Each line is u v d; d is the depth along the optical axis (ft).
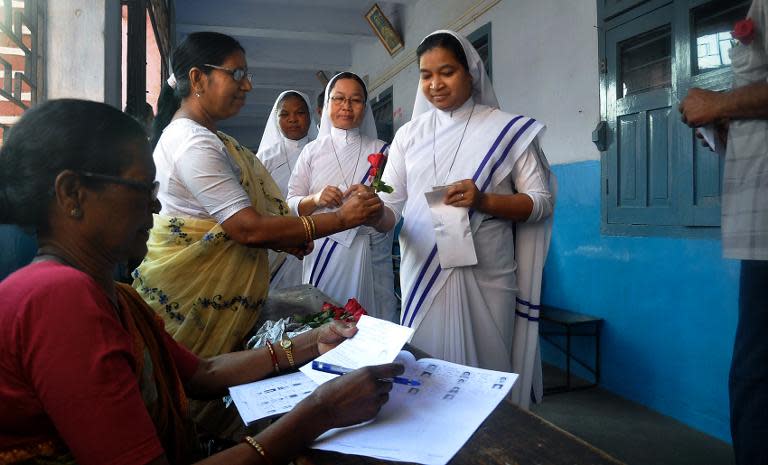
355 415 2.73
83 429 2.17
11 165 2.45
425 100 6.91
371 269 9.15
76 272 2.36
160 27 16.10
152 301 4.83
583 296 12.23
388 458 2.51
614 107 11.00
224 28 23.62
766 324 4.97
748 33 4.74
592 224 11.86
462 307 5.95
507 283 6.12
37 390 2.19
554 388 11.65
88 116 2.50
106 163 2.50
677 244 9.75
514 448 2.60
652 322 10.40
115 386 2.25
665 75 10.00
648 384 10.55
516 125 6.06
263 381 3.56
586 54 11.85
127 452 2.21
